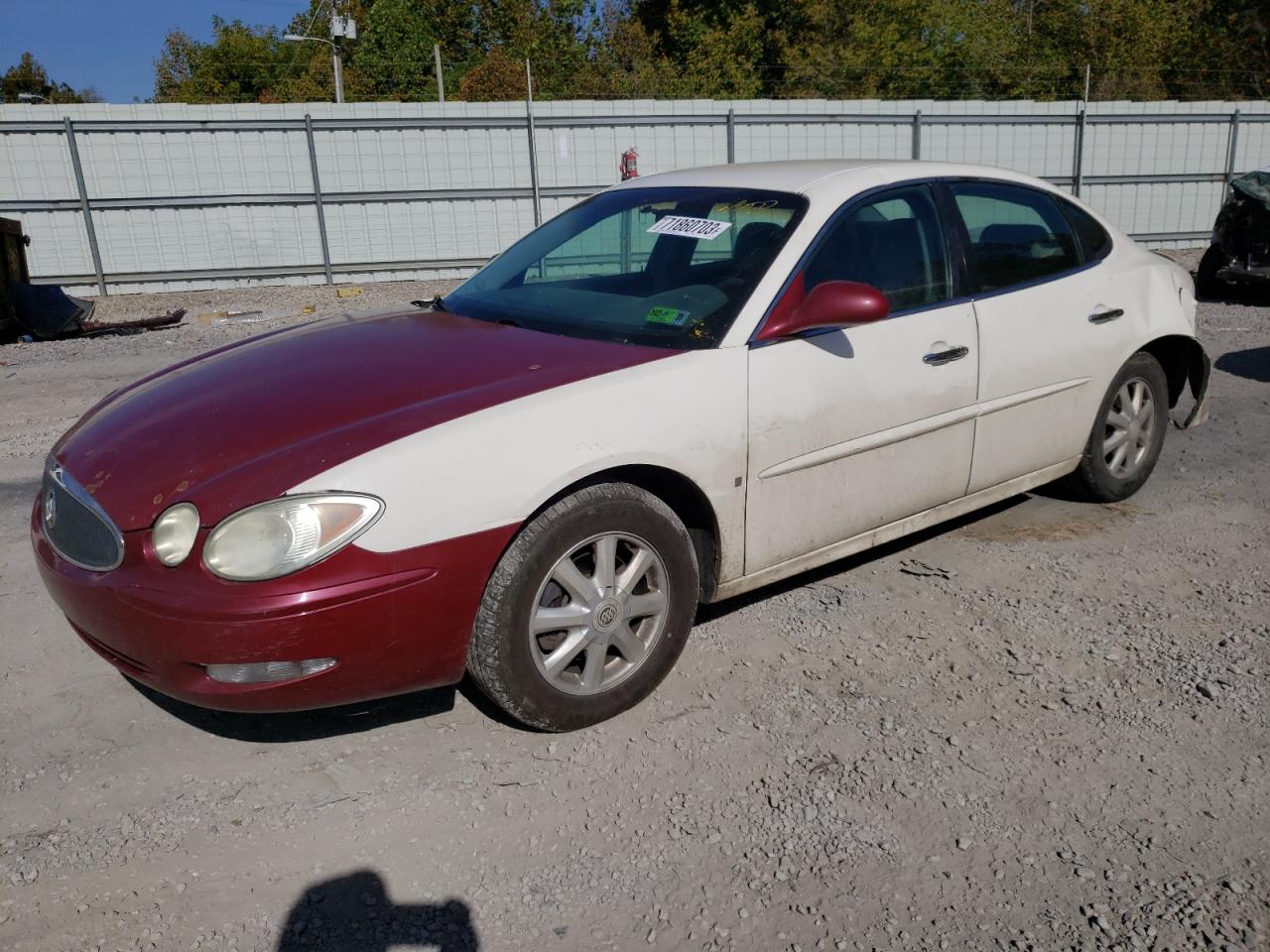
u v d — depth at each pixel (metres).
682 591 3.10
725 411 3.08
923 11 39.75
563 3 44.06
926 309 3.67
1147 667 3.32
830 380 3.33
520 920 2.28
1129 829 2.55
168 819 2.61
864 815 2.61
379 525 2.51
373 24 42.00
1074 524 4.56
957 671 3.30
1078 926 2.24
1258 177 11.29
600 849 2.50
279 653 2.46
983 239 3.97
